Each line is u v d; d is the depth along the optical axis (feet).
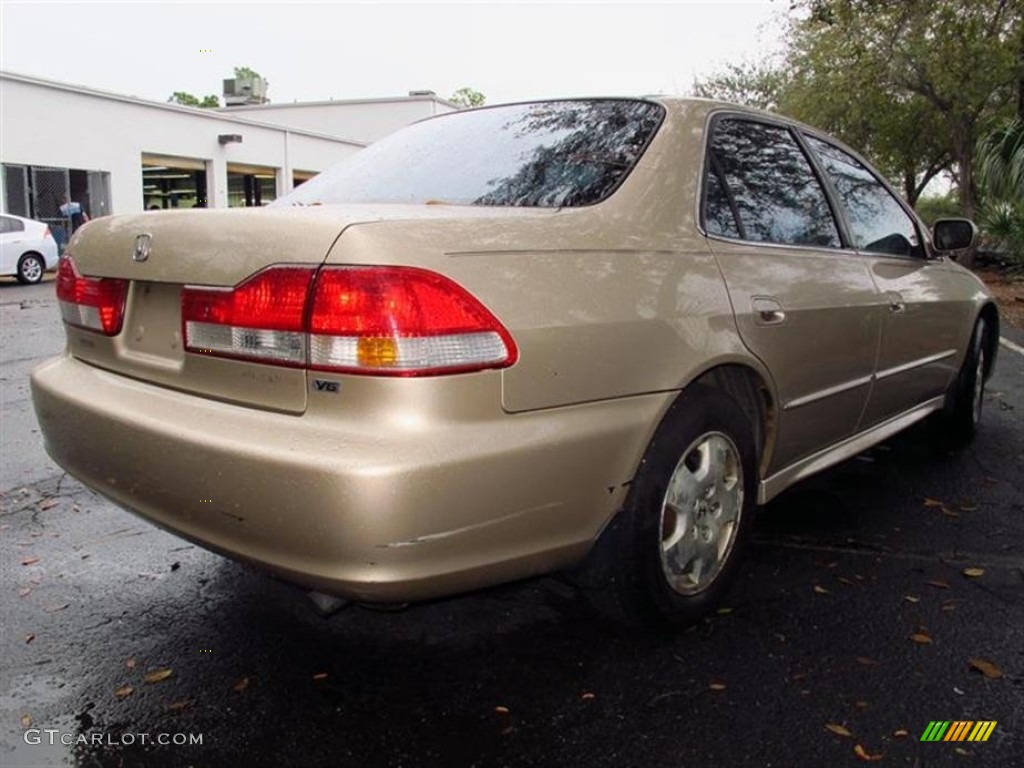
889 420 13.84
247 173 97.66
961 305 15.34
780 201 11.12
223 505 7.20
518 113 10.98
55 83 71.00
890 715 7.96
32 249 57.47
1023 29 48.78
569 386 7.64
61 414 8.87
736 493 9.77
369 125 130.72
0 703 8.14
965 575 10.94
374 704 8.16
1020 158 50.16
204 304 7.70
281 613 9.93
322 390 6.95
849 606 10.06
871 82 58.39
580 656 8.99
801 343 10.48
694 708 8.07
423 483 6.68
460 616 9.84
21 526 12.55
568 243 8.02
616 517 8.50
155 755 7.42
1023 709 8.05
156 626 9.62
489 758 7.38
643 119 9.98
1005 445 16.84
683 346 8.68
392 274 6.82
